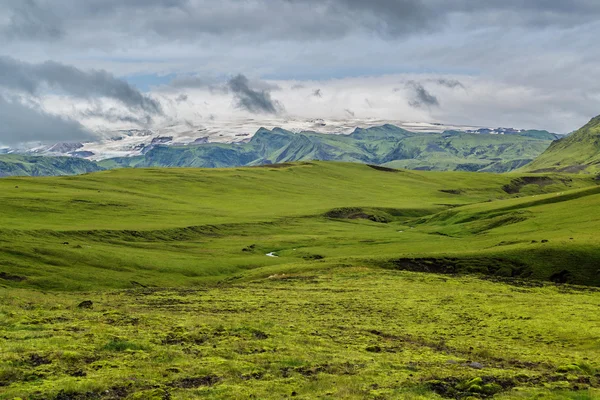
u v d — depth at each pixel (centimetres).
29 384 2389
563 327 5409
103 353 3020
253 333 4031
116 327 3825
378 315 6062
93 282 9444
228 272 11919
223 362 3008
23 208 18062
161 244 14925
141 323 4094
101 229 15225
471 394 2678
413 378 2931
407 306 6694
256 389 2525
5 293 5850
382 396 2525
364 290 8038
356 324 5334
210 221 19850
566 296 7756
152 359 2992
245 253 14575
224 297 7038
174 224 18400
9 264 9500
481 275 10131
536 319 5872
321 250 14950
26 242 11350
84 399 2273
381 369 3142
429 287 8438
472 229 18838
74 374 2598
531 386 2897
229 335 3881
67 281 9112
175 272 11194
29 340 3180
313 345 3834
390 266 11406
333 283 8862
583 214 17162
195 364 2933
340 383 2734
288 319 5309
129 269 10825
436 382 2841
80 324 3844
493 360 3881
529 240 13812
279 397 2423
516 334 5225
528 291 8312
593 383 3084
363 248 15262
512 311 6381
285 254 14325
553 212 18488
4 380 2441
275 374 2889
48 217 17438
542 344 4809
